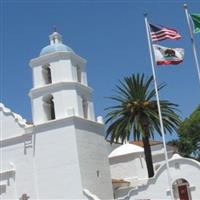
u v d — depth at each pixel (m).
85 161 41.19
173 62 32.84
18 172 42.75
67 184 40.16
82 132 41.94
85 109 44.91
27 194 41.78
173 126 45.59
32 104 43.94
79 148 40.81
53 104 43.75
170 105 45.62
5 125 44.69
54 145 41.41
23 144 43.16
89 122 43.38
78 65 45.50
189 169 38.81
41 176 41.47
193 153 67.69
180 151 67.81
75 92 42.72
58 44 44.78
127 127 44.53
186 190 38.81
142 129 43.72
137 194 40.25
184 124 66.38
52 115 43.75
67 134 41.00
